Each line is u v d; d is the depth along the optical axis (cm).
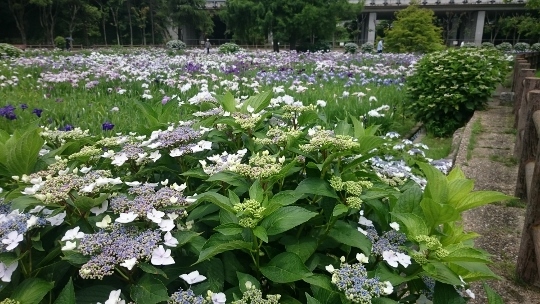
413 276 164
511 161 493
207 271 165
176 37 5444
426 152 628
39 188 171
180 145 228
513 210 356
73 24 4131
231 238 164
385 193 191
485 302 240
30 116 561
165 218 171
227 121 246
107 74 998
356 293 144
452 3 5047
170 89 865
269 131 237
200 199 163
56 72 1184
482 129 661
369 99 741
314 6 3053
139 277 165
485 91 788
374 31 5216
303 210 159
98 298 152
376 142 207
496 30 5225
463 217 345
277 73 1127
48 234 181
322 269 178
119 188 187
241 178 195
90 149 224
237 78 1005
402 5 5072
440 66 792
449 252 159
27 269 160
